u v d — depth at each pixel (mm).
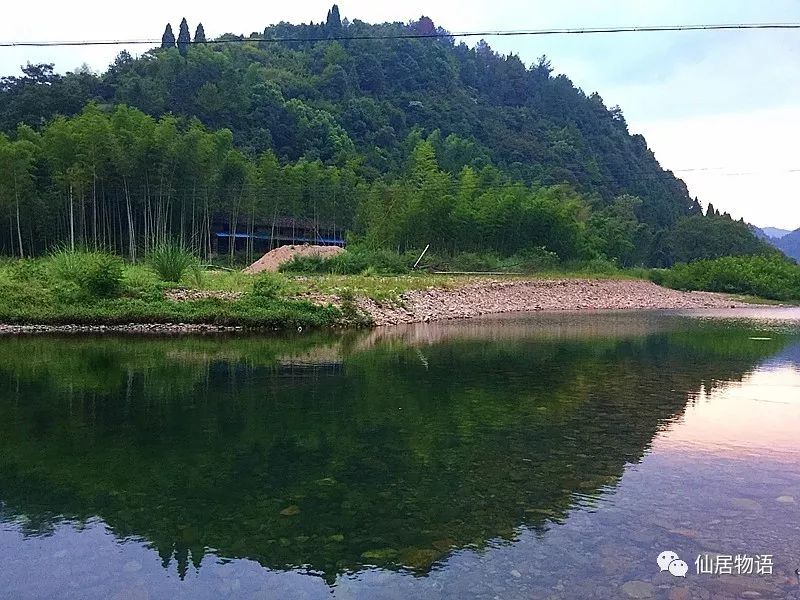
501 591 3812
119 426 7391
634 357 13898
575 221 52094
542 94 130500
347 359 12797
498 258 43594
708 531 4648
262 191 48688
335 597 3744
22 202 36438
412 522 4805
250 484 5555
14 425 7418
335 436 7070
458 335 17875
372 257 36406
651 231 82438
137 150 37875
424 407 8539
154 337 15633
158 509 5031
